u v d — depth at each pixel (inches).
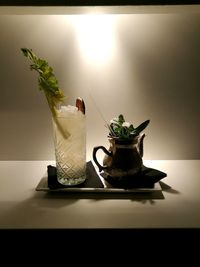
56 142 15.7
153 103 19.3
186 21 17.9
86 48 18.3
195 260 12.9
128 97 19.2
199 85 19.0
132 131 15.4
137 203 14.1
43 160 20.3
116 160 15.1
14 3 13.2
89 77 18.8
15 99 19.3
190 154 20.1
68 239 12.1
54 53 18.4
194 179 17.0
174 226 12.0
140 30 18.1
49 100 14.8
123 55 18.5
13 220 12.6
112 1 13.2
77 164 15.6
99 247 12.9
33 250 12.8
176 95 19.2
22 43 18.3
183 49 18.4
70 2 13.2
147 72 18.8
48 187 15.3
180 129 19.8
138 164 15.4
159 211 13.3
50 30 18.1
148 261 13.2
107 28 18.1
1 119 19.6
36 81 18.9
